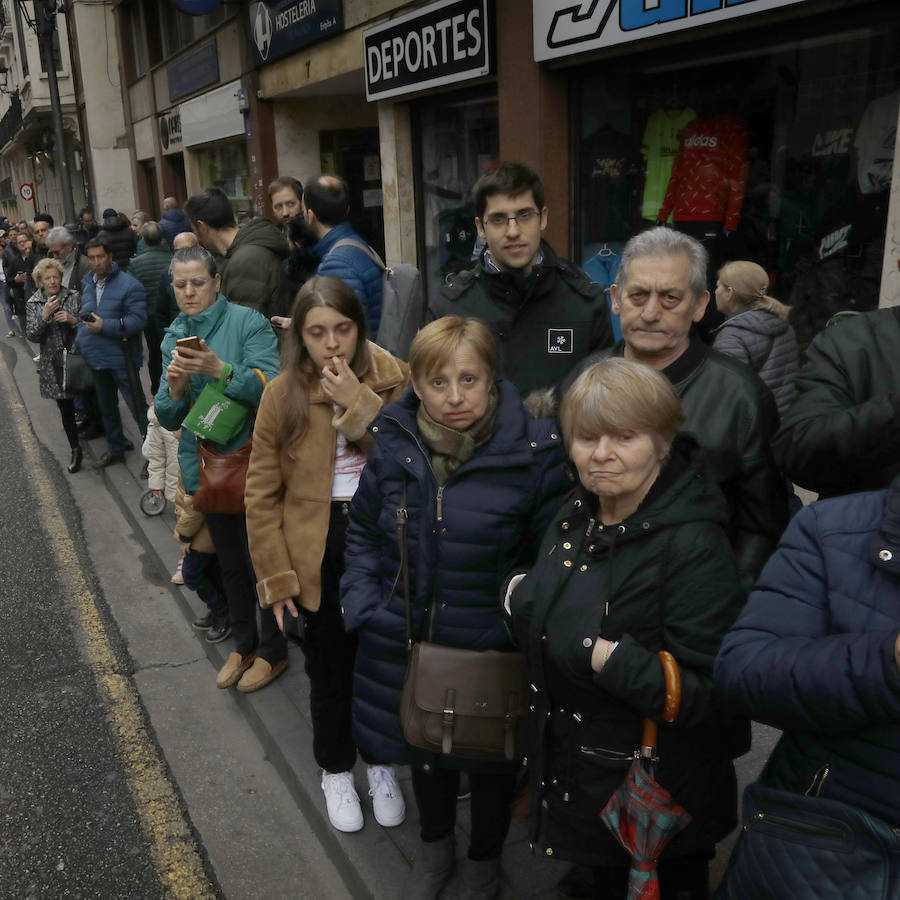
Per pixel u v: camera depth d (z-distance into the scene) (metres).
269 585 2.60
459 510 2.00
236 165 12.04
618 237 5.45
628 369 1.65
